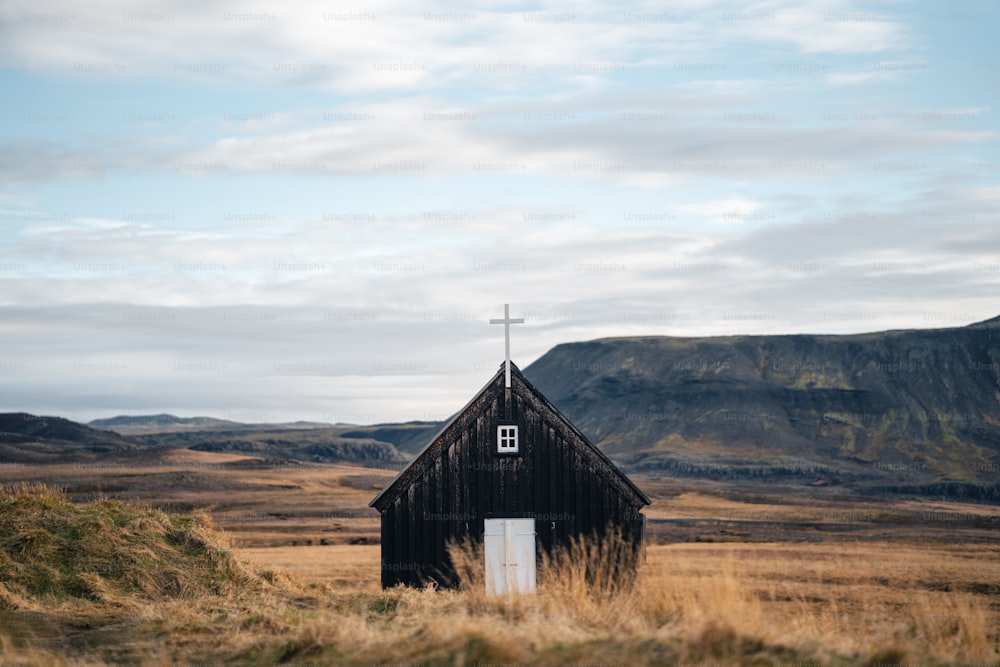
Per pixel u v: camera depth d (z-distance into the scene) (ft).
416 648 46.03
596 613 55.06
